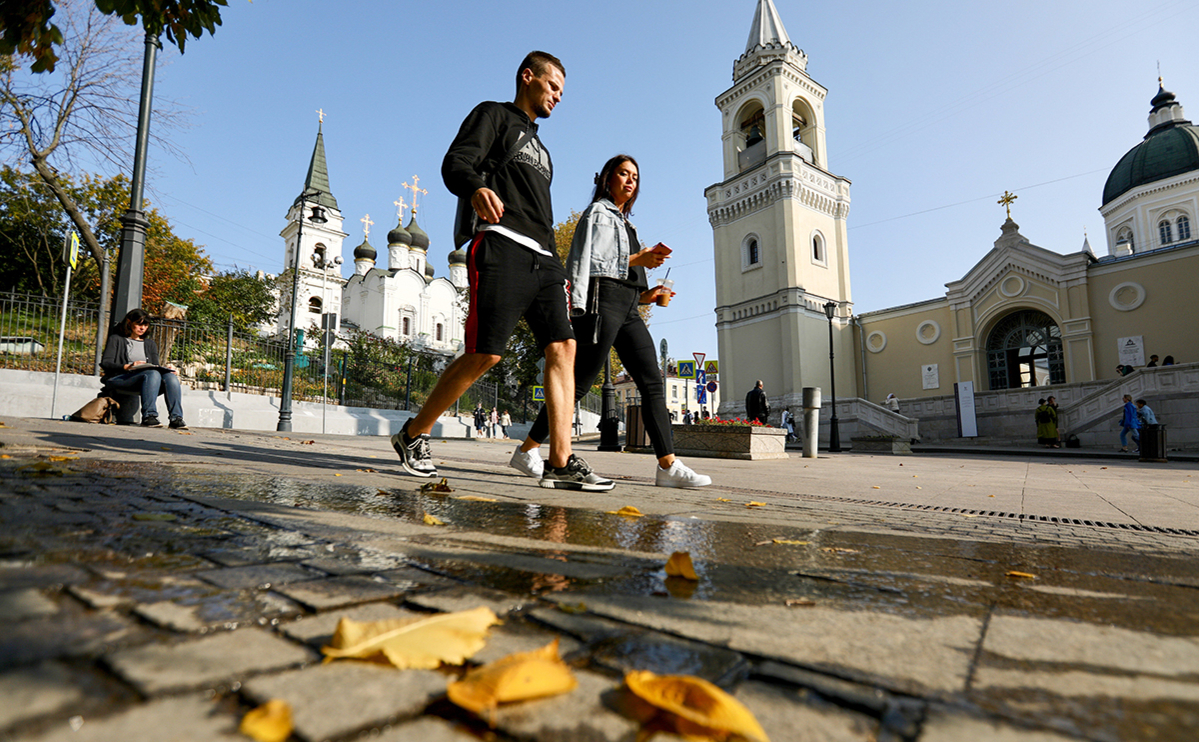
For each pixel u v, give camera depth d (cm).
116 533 123
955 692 67
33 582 85
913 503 318
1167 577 138
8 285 2328
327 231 4788
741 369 3148
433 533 150
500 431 2384
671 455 355
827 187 3180
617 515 208
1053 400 1811
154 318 1162
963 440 2105
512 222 264
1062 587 124
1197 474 739
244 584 92
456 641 68
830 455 1330
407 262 5153
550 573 114
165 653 64
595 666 70
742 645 80
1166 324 2320
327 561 112
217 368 1274
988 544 182
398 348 2223
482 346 261
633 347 349
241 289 3172
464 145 250
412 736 52
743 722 54
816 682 68
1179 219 3672
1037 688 69
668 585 111
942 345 2914
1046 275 2623
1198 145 3691
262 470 289
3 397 831
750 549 155
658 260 341
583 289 325
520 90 290
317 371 1694
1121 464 1085
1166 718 61
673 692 59
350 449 558
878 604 105
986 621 96
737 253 3247
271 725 49
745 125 3447
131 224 736
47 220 2294
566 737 53
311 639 71
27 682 55
